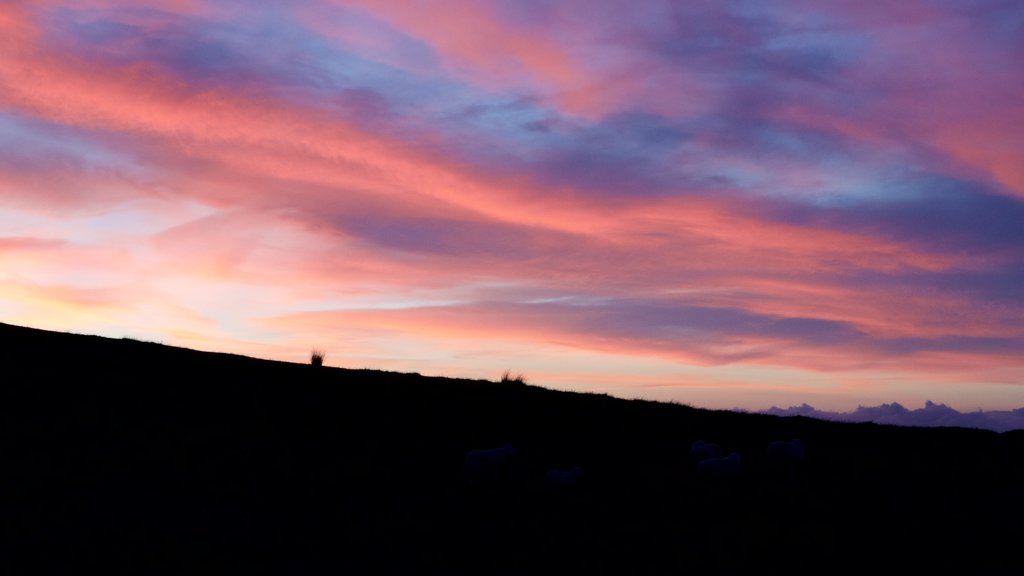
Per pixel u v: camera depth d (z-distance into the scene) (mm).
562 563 12516
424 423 22922
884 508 15961
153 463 16969
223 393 23859
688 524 14641
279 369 28297
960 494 17266
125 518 13617
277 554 12500
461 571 12062
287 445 19469
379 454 19406
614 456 20656
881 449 22391
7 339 27594
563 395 28250
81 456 16859
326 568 11992
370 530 13906
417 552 12875
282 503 15195
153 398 22438
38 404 20422
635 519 14945
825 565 12656
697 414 26922
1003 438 24578
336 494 16016
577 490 17125
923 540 14000
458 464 19109
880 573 12383
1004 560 13117
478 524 14484
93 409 20594
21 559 11516
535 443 21625
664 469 19328
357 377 28141
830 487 17578
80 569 11375
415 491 16594
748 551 13180
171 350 29781
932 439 24172
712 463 18219
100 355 27000
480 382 29344
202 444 18734
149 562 11828
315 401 24141
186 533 13156
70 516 13461
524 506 15781
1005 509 16109
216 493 15484
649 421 25172
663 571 12227
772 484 17797
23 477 15164
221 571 11664
